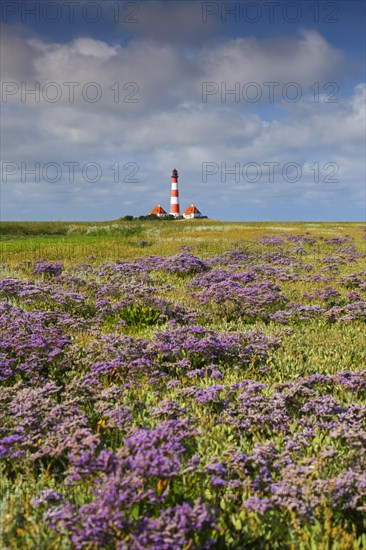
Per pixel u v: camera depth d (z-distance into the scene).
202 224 78.88
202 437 6.93
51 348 10.26
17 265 24.02
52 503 5.41
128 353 10.13
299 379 9.02
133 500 4.78
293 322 14.93
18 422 7.26
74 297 15.05
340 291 20.05
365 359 11.39
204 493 5.70
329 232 54.91
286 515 5.38
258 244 37.62
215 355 10.70
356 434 6.53
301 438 6.93
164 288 19.05
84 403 8.11
